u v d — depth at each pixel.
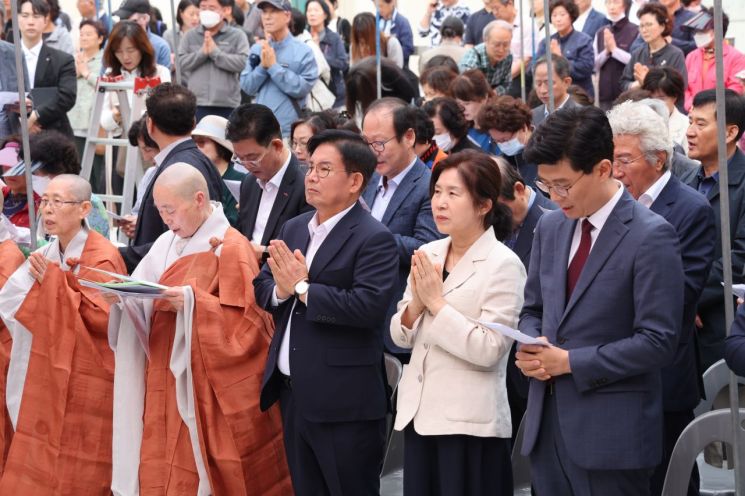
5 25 10.80
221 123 7.16
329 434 5.26
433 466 4.97
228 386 5.56
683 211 5.07
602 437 4.16
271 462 5.71
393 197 6.12
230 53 10.45
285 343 5.40
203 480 5.56
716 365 5.48
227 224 5.79
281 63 9.68
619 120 5.09
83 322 5.86
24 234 6.43
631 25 11.62
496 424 4.82
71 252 5.91
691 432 4.66
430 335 4.76
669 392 4.95
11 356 5.98
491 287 4.80
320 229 5.34
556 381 4.27
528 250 5.74
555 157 4.10
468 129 8.17
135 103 8.65
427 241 5.98
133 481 5.70
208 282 5.66
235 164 7.68
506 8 12.34
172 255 5.80
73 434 5.84
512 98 7.19
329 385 5.21
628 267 4.16
